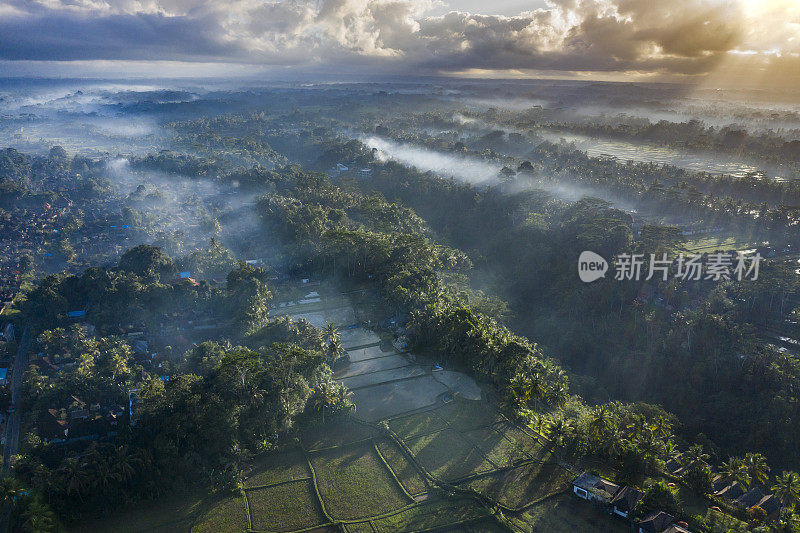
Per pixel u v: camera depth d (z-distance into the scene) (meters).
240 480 93.81
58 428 108.00
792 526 80.31
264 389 107.31
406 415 111.81
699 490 93.75
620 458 98.94
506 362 119.44
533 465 97.12
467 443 103.19
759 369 134.88
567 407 115.44
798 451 119.88
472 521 84.25
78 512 85.75
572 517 85.00
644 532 80.44
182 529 84.25
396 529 83.00
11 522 81.69
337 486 92.75
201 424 98.12
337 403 109.69
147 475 90.81
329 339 135.25
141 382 121.94
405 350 137.50
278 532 83.25
